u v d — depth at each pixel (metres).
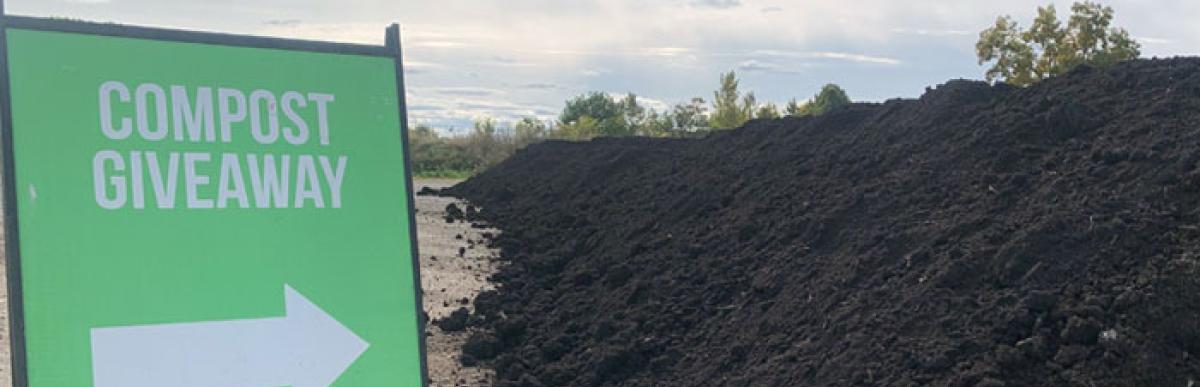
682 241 11.32
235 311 4.16
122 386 3.96
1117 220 7.32
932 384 6.24
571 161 20.41
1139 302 6.41
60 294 3.88
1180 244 6.98
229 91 4.20
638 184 15.88
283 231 4.26
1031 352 6.29
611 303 10.02
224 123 4.18
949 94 11.80
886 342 6.82
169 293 4.06
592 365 8.38
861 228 9.25
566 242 14.12
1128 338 6.19
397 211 4.49
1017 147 9.65
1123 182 8.14
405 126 4.54
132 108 4.04
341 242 4.36
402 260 4.49
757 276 9.30
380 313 4.43
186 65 4.12
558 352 9.02
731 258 10.05
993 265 7.32
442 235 15.42
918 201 9.35
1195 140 8.41
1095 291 6.72
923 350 6.58
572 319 10.03
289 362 4.24
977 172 9.46
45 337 3.85
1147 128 9.08
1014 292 6.91
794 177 12.00
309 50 4.34
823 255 9.05
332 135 4.38
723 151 15.55
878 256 8.28
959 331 6.69
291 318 4.26
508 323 9.79
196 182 4.12
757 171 13.21
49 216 3.88
